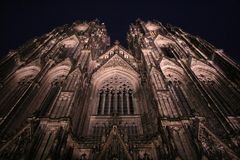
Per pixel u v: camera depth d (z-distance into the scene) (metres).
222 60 55.03
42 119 34.12
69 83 43.84
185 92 47.19
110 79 53.81
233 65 50.47
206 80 53.22
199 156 28.45
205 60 58.19
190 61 56.16
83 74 48.25
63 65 54.50
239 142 32.94
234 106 43.19
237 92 45.12
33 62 55.69
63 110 36.47
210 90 48.41
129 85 51.44
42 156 28.75
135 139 35.22
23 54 59.69
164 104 37.47
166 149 29.39
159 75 46.25
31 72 54.31
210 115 39.38
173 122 33.47
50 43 68.81
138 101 45.62
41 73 50.50
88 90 47.66
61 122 33.44
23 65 54.81
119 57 58.69
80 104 42.00
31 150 29.55
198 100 43.41
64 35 74.38
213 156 29.59
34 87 46.12
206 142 31.78
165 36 73.56
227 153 30.58
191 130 32.47
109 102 46.03
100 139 34.84
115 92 49.12
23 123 37.50
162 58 56.41
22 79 52.72
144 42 66.94
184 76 52.03
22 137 32.41
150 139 34.44
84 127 38.75
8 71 51.72
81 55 58.53
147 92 45.47
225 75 51.50
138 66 57.81
